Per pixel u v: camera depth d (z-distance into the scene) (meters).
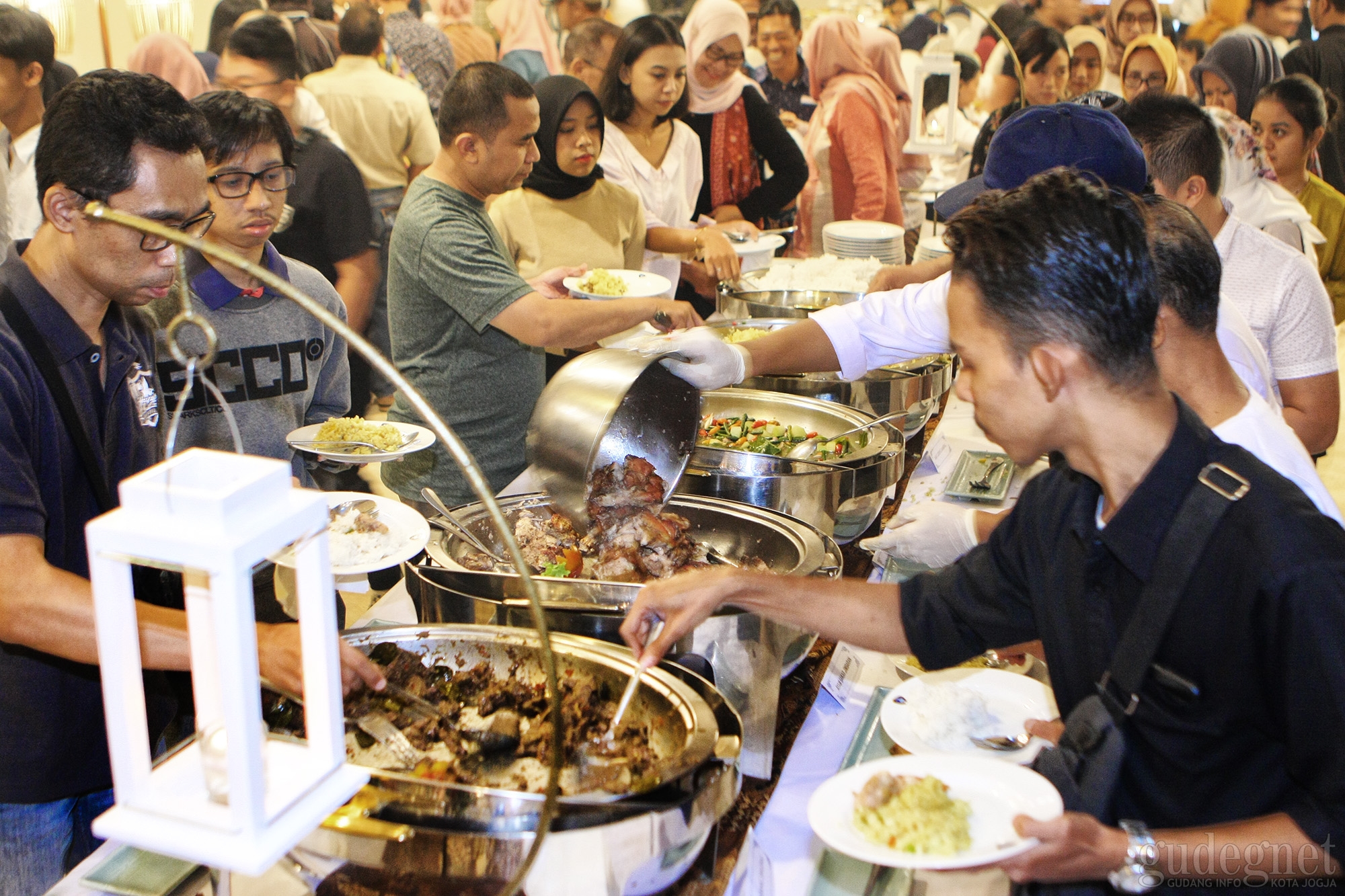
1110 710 0.91
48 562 1.25
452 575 1.33
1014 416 0.89
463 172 2.20
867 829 0.91
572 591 1.31
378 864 0.90
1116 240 0.81
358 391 3.95
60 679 1.35
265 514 0.70
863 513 1.86
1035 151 1.61
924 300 1.85
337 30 3.67
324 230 3.74
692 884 1.02
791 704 1.42
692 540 1.56
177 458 0.74
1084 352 0.83
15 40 2.92
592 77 4.20
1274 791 0.86
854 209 4.91
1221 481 0.83
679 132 4.15
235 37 3.49
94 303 1.32
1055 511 1.01
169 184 1.17
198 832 0.71
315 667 0.77
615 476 1.55
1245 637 0.81
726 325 2.78
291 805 0.74
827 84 4.75
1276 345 2.09
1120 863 0.83
